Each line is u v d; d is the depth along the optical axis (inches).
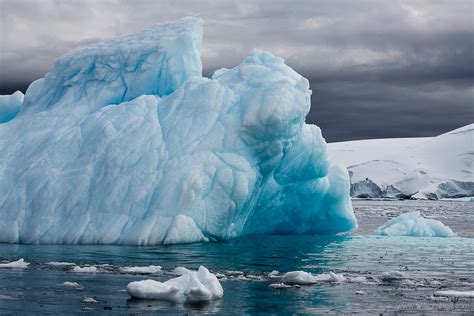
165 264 892.6
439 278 826.8
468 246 1206.9
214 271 848.9
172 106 1195.9
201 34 1355.8
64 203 1127.6
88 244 1087.0
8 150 1232.2
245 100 1182.3
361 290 727.7
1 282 743.7
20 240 1115.3
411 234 1444.4
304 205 1360.7
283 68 1277.1
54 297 663.1
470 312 619.2
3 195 1166.3
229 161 1141.7
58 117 1263.5
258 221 1339.8
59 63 1343.5
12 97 1411.2
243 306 637.3
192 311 612.1
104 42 1360.7
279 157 1196.5
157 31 1339.8
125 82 1289.4
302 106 1188.5
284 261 960.9
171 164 1119.0
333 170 1414.9
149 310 612.7
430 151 6200.8
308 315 604.4
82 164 1151.6
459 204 4626.0
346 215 1409.9
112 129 1173.1
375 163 6038.4
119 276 789.9
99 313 597.9
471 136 6264.8
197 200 1107.9
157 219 1085.1
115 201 1107.3
